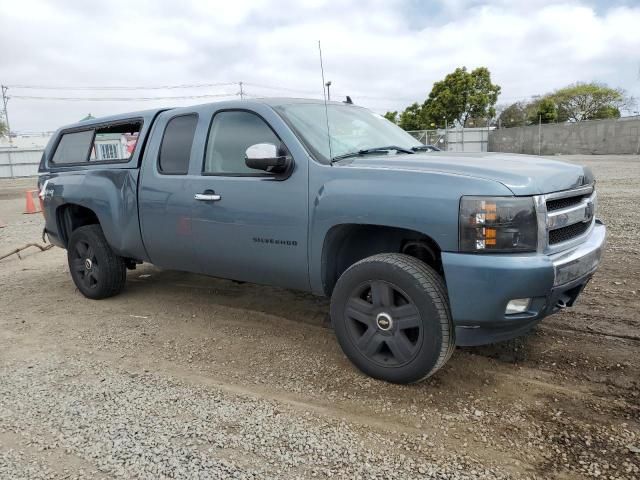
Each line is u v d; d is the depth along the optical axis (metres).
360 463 2.57
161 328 4.62
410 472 2.48
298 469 2.54
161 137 4.66
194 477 2.50
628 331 4.04
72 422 3.04
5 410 3.21
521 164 3.39
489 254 2.91
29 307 5.45
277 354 3.94
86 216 5.90
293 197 3.64
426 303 3.10
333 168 3.49
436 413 3.01
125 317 4.96
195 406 3.18
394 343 3.28
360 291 3.42
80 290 5.66
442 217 2.98
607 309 4.51
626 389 3.20
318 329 4.42
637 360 3.57
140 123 4.92
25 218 13.58
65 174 5.68
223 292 5.61
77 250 5.61
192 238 4.32
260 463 2.59
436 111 48.41
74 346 4.28
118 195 4.92
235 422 2.98
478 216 2.89
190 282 6.08
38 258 8.23
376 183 3.27
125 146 5.13
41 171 6.12
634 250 6.43
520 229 2.89
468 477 2.43
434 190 3.04
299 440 2.78
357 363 3.50
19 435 2.93
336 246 3.64
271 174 3.81
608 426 2.81
